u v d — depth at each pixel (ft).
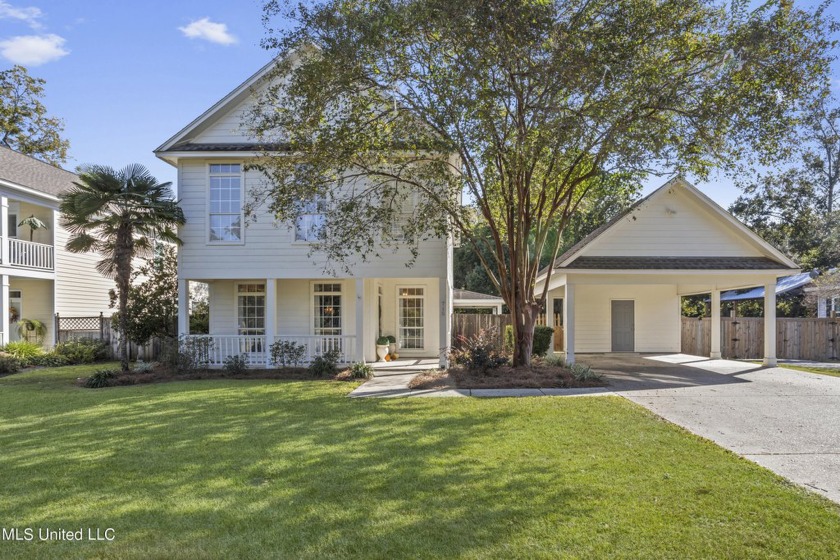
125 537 13.23
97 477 17.78
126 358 45.50
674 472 17.84
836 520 13.94
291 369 47.78
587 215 83.20
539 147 32.86
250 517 14.37
